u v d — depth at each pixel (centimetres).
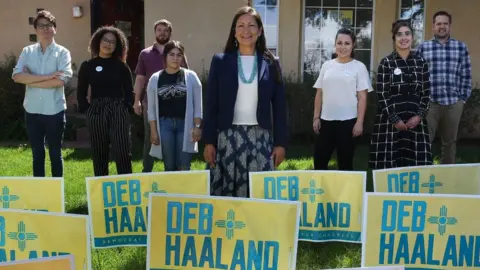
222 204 237
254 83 331
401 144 450
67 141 885
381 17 893
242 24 326
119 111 471
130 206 301
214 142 340
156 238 240
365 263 249
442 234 245
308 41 921
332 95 461
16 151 771
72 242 237
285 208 232
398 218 247
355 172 314
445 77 509
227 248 238
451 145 533
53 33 472
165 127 457
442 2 869
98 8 1025
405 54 446
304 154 749
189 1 900
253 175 309
